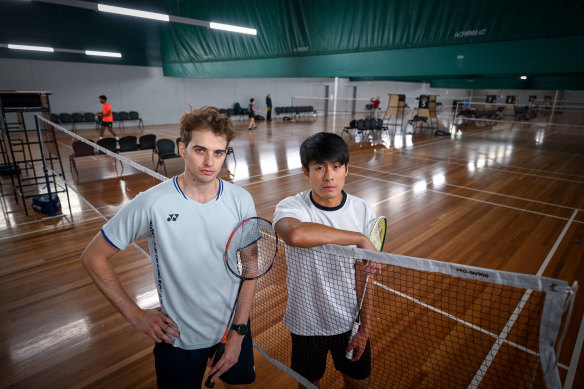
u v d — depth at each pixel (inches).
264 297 106.2
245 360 56.7
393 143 467.2
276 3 331.3
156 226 45.1
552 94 1147.3
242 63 382.0
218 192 48.0
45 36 440.5
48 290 125.0
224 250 48.8
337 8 289.6
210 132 41.4
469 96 1282.0
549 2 195.2
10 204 213.8
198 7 410.3
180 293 49.1
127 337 102.1
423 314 109.5
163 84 633.6
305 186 255.8
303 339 60.0
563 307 34.0
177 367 52.7
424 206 213.9
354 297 56.1
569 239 167.9
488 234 173.3
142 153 381.1
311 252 54.0
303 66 328.2
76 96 542.9
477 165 331.9
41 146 183.5
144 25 462.3
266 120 717.9
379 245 58.2
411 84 1096.8
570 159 361.1
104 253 45.4
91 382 86.2
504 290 121.1
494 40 217.9
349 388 63.5
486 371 87.1
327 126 652.1
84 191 241.9
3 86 478.9
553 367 35.6
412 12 249.0
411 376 85.4
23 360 92.9
